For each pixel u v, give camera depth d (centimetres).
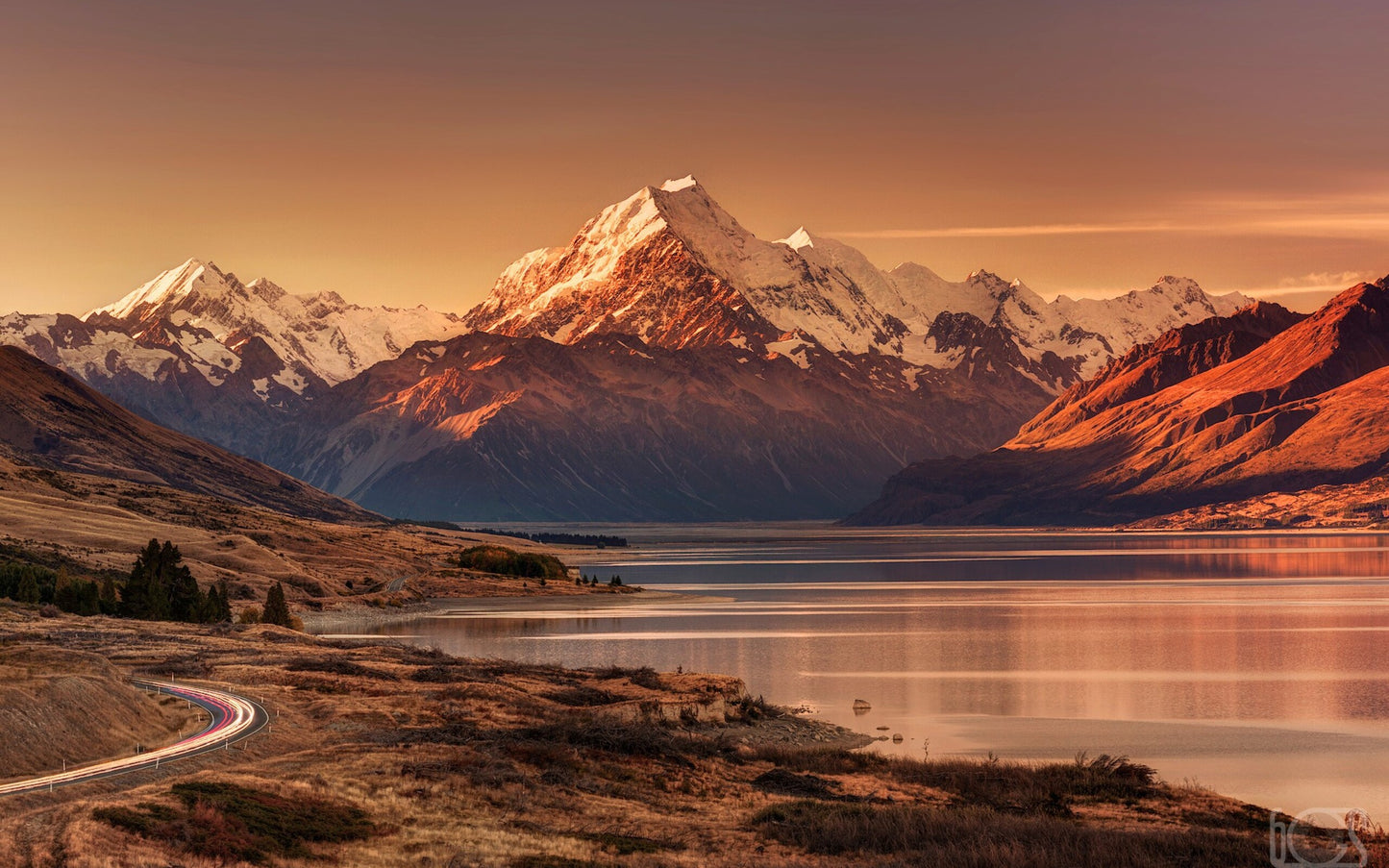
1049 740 9969
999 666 14538
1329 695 12269
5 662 8738
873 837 6241
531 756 7469
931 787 7712
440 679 10500
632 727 8669
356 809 5944
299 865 5122
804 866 5772
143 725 7344
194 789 5694
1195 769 8975
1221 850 6153
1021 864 5784
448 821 5981
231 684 9488
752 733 9800
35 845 4784
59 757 6334
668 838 6150
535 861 5466
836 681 13338
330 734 7688
